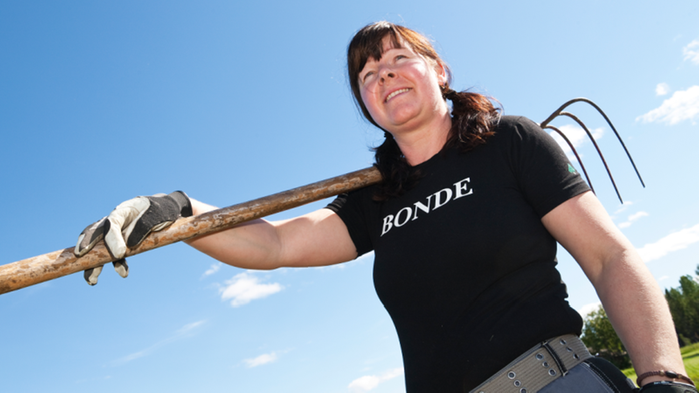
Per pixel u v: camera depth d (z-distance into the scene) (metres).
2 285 1.46
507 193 1.58
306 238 2.07
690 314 51.88
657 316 1.18
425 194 1.75
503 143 1.67
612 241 1.37
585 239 1.42
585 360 1.34
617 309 1.25
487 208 1.56
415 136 1.92
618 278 1.28
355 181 1.96
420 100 1.87
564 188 1.49
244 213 1.79
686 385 1.05
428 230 1.64
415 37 2.14
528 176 1.56
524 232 1.50
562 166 1.54
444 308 1.53
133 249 1.59
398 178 1.85
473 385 1.39
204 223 1.71
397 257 1.68
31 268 1.49
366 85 2.04
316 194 1.92
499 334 1.40
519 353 1.36
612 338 38.78
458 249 1.54
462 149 1.72
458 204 1.62
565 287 1.53
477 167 1.67
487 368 1.37
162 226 1.61
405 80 1.91
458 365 1.43
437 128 1.91
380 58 2.07
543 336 1.37
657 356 1.11
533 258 1.49
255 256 1.95
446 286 1.54
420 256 1.61
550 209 1.50
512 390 1.30
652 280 1.26
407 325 1.60
